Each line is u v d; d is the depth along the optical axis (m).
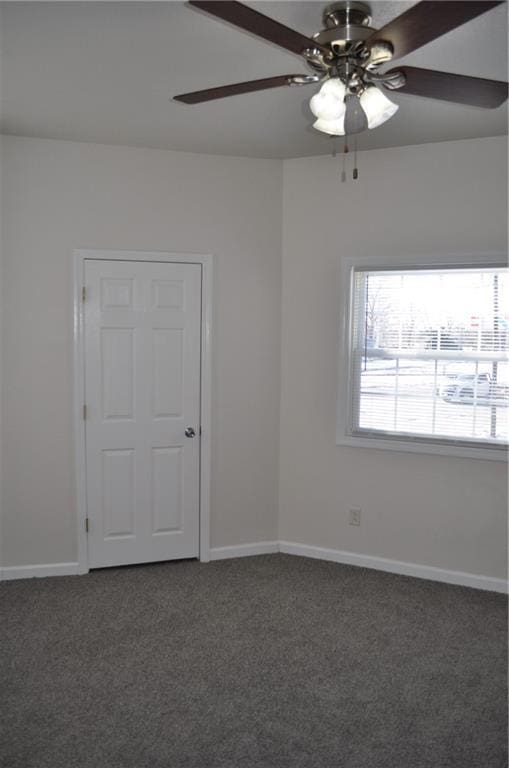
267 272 3.81
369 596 3.32
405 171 3.48
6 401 3.46
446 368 3.46
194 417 3.75
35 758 2.04
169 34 2.16
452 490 3.49
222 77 2.53
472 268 3.33
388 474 3.65
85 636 2.86
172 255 3.62
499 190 3.29
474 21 2.06
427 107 2.84
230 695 2.40
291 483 3.91
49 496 3.56
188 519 3.80
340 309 3.68
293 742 2.13
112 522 3.67
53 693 2.41
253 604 3.21
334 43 1.78
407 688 2.46
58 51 2.30
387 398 3.62
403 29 1.59
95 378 3.57
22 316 3.44
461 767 2.02
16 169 3.37
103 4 1.96
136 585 3.45
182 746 2.11
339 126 2.03
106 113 2.97
